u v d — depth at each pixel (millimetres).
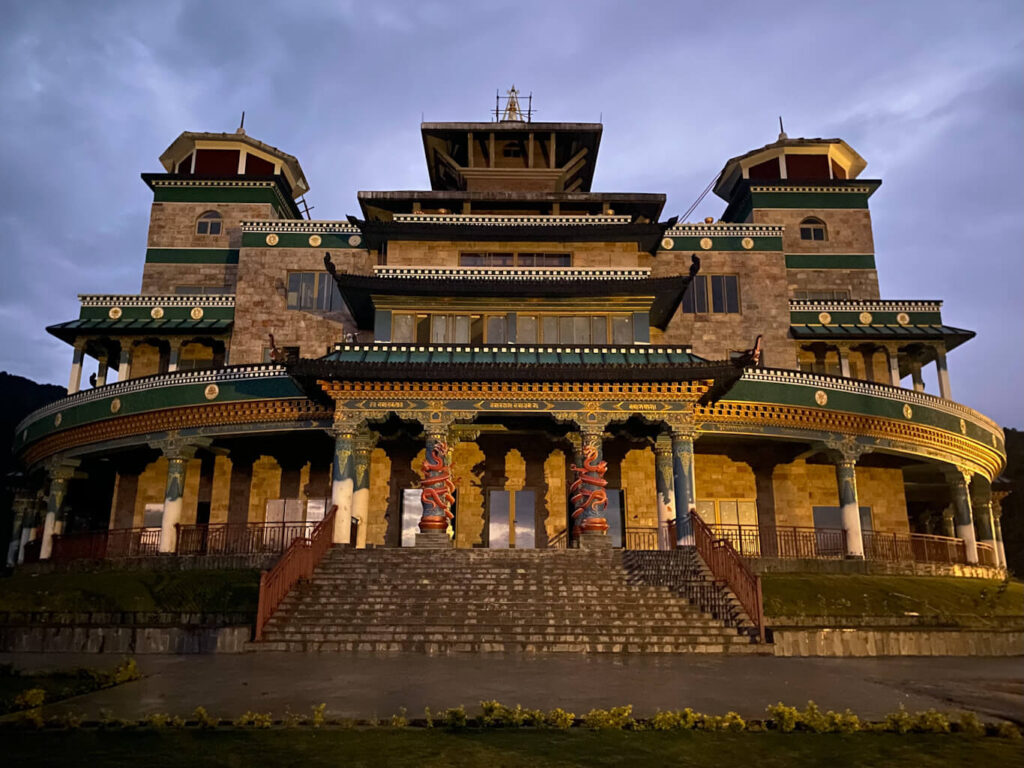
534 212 43562
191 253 44500
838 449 33844
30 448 39844
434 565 25109
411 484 35719
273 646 18844
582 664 16469
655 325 40000
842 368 41844
